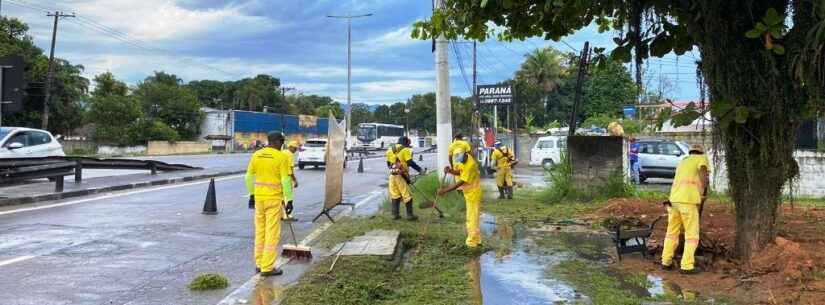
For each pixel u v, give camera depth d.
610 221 10.33
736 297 5.61
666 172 20.12
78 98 50.81
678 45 7.16
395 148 10.77
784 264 6.04
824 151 13.83
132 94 68.25
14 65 13.72
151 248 8.14
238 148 68.94
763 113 6.09
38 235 8.92
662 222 9.88
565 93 65.62
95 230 9.46
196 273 6.76
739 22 6.11
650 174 20.42
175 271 6.84
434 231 9.41
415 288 6.20
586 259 7.46
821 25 4.93
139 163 20.16
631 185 14.38
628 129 29.19
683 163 6.77
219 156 48.12
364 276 6.45
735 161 6.66
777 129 6.24
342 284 6.03
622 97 50.44
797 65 5.35
